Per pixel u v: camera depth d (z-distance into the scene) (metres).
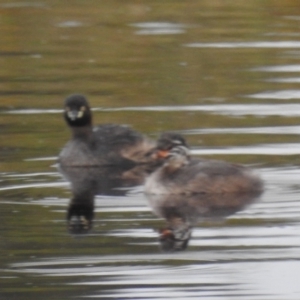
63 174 17.50
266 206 15.05
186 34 31.22
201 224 14.32
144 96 23.25
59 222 14.48
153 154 17.72
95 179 17.38
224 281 12.15
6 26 32.78
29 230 14.14
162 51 28.80
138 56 28.23
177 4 36.25
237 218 14.50
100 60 27.80
